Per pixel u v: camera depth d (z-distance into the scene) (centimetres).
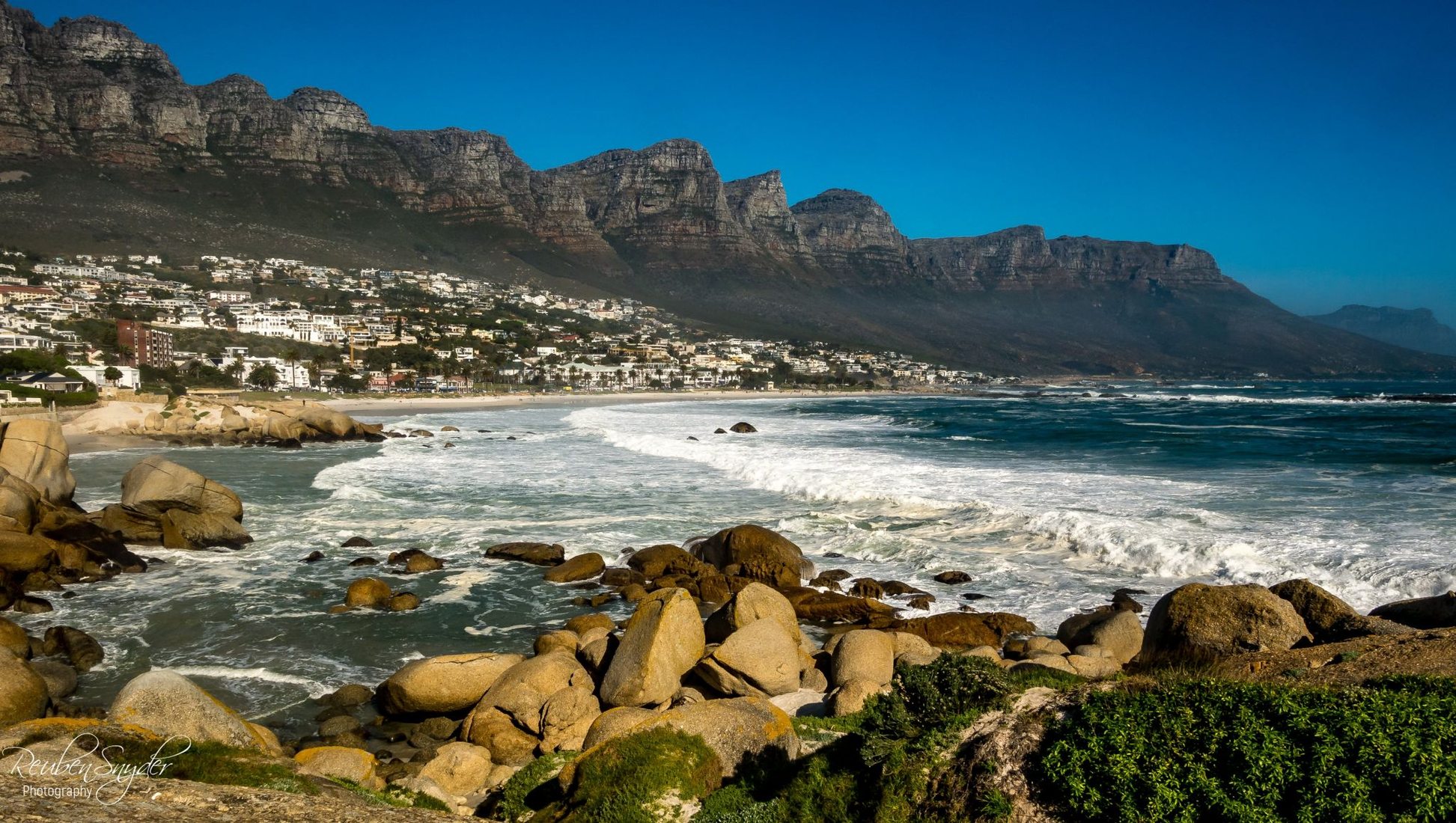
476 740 1472
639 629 1590
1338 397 17450
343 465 5297
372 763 1249
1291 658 1223
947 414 12412
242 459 5866
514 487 4403
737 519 3509
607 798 995
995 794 844
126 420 7231
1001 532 3150
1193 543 2642
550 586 2623
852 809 925
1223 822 755
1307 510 3281
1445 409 12538
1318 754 753
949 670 1038
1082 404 16138
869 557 2906
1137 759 810
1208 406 14425
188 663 1933
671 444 6294
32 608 2294
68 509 3103
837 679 1602
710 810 976
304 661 1956
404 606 2367
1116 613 1844
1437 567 2319
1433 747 728
